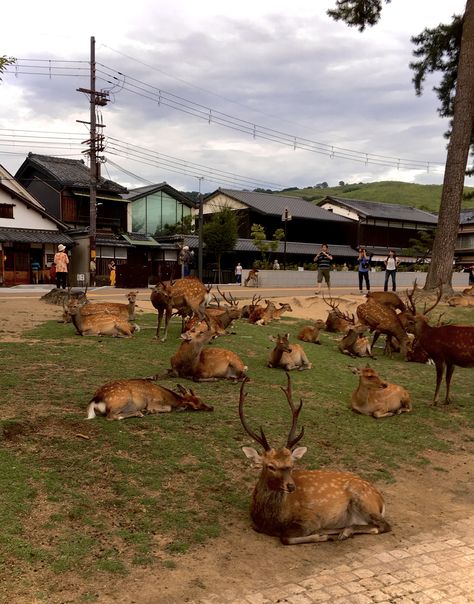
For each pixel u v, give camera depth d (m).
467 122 19.19
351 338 11.25
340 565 3.68
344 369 9.80
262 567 3.61
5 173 31.69
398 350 11.95
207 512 4.29
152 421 5.89
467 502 4.94
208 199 45.50
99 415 5.91
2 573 3.30
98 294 19.55
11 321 12.05
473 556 3.88
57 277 17.64
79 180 36.03
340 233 46.31
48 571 3.37
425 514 4.63
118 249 35.91
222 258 40.09
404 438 6.46
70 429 5.50
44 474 4.53
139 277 25.06
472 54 18.83
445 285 19.69
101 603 3.13
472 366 7.82
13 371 7.55
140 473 4.75
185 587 3.34
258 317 14.13
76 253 34.44
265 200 44.75
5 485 4.27
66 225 35.47
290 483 3.81
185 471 4.89
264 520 4.01
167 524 4.04
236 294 20.95
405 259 46.66
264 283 27.81
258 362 9.56
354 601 3.25
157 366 8.38
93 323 10.60
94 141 29.55
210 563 3.62
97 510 4.13
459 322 16.17
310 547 3.92
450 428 7.02
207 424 6.02
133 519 4.07
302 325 14.54
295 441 4.15
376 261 45.75
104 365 8.23
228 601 3.21
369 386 7.05
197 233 41.06
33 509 4.02
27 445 5.05
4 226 31.16
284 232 38.44
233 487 4.74
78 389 6.86
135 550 3.69
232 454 5.36
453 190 19.52
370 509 4.20
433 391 8.90
